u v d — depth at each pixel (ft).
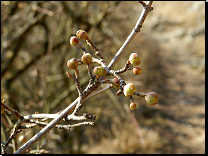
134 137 21.65
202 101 29.14
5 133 6.25
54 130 15.81
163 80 32.81
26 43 16.76
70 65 3.04
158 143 21.57
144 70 30.25
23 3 13.52
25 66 13.41
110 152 20.12
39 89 14.53
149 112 26.20
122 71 3.27
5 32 14.01
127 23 23.02
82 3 15.05
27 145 2.86
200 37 46.62
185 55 41.42
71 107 3.07
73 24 14.60
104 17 14.16
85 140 21.43
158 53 40.45
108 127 22.12
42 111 13.55
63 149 15.98
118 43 14.65
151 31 52.95
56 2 13.25
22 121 3.48
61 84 17.15
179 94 30.68
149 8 3.34
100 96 19.94
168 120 25.70
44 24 14.47
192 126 24.91
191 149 21.44
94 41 15.81
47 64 13.93
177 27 52.34
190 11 55.01
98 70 2.94
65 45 15.15
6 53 12.97
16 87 15.83
